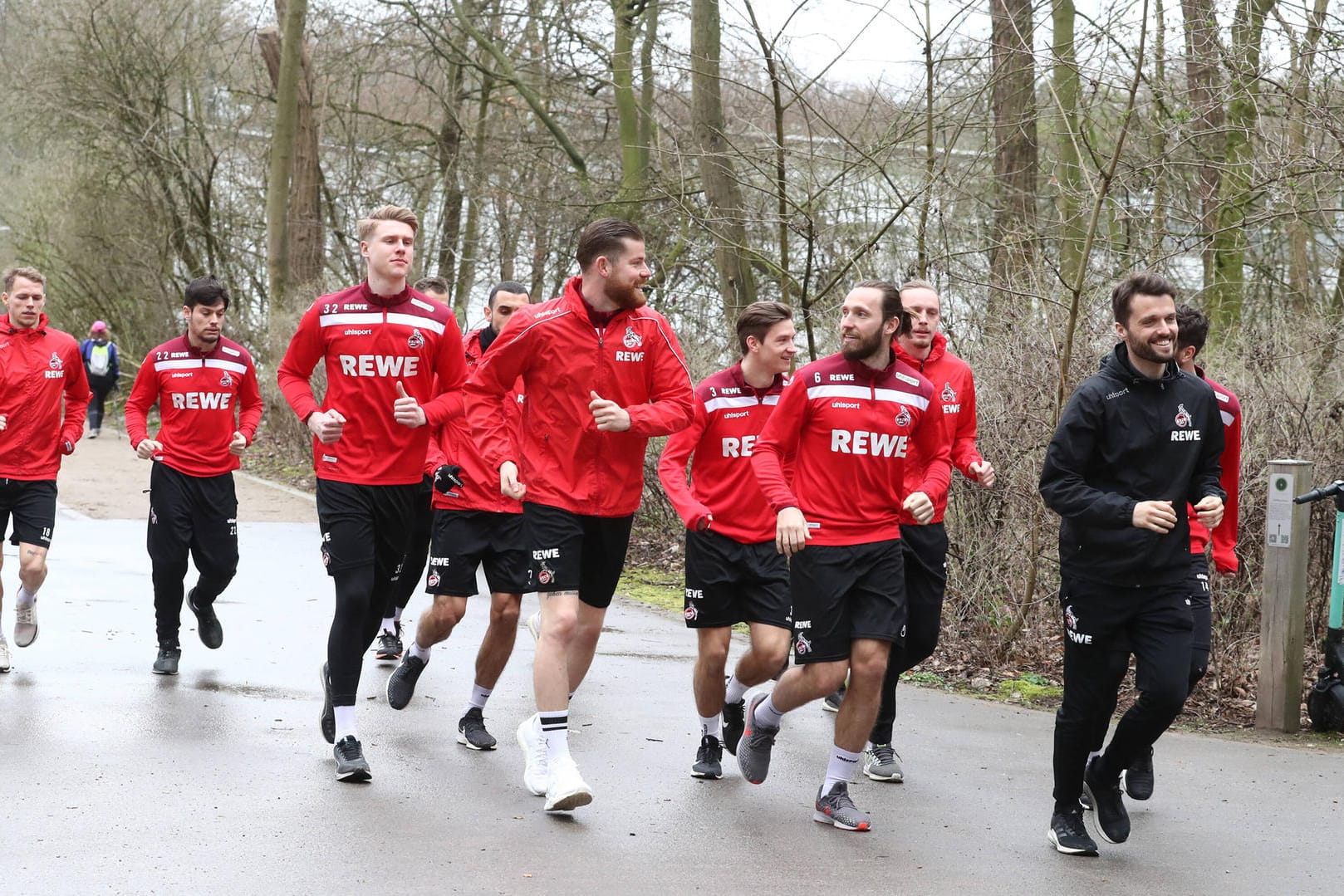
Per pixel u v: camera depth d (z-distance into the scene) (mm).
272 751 7961
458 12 29391
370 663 10812
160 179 37656
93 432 32625
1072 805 6785
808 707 10109
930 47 13547
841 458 6895
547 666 6969
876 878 6234
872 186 16062
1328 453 11305
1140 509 6184
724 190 18219
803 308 14500
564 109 30641
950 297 13961
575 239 28922
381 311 7676
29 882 5664
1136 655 6523
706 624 7812
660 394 7184
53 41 36125
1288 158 13242
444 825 6719
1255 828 7246
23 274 10141
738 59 17141
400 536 7875
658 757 8289
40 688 9258
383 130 34438
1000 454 11406
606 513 7176
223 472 10312
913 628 8062
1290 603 9445
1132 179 13062
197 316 10148
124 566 14789
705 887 6004
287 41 29953
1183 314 8273
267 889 5703
